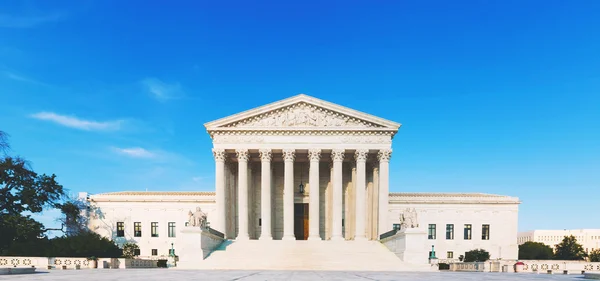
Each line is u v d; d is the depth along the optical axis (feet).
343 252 200.44
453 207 312.91
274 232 282.56
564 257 377.09
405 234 183.01
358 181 248.93
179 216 315.78
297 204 289.33
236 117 252.01
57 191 269.85
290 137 252.21
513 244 308.60
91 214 316.60
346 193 278.67
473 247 308.81
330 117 254.27
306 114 253.85
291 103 252.83
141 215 317.01
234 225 268.82
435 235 310.24
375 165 264.31
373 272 145.79
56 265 197.88
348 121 253.85
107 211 317.42
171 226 315.37
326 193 284.41
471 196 320.50
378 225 249.96
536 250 365.81
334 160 249.75
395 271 159.02
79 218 294.25
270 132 252.01
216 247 211.41
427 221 311.68
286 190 247.09
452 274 141.28
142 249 312.71
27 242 258.16
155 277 102.58
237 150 250.78
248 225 255.09
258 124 253.85
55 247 256.73
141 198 318.24
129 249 294.25
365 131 250.98
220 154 249.96
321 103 252.62
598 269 220.84
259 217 281.13
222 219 245.65
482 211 312.71
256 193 284.20
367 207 271.49
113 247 279.69
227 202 258.78
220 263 177.58
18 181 253.44
